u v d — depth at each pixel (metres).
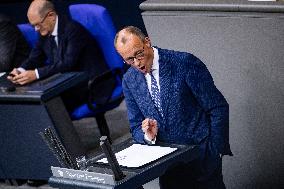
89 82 12.56
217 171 8.38
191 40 9.66
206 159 8.20
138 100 8.32
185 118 8.17
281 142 9.43
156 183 9.03
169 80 8.08
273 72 9.12
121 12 15.90
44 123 11.84
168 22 9.77
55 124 11.85
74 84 12.02
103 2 16.08
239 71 9.41
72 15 13.19
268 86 9.23
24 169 12.50
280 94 9.17
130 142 8.31
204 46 9.58
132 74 8.27
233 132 9.81
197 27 9.53
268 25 8.89
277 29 8.83
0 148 12.51
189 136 8.20
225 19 9.22
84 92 12.92
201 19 9.43
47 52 13.11
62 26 12.84
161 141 8.30
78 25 12.88
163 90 8.12
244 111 9.59
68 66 12.65
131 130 8.45
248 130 9.67
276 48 8.95
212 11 9.31
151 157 7.56
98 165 7.69
